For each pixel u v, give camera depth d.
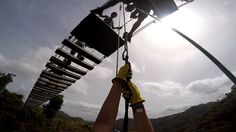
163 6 5.36
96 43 9.16
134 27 4.26
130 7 4.34
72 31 8.55
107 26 7.75
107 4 5.42
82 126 57.28
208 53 0.92
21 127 31.22
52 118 47.41
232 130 45.16
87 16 7.45
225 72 0.78
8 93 40.25
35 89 19.28
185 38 1.13
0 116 30.20
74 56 11.08
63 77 14.31
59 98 49.22
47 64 12.66
